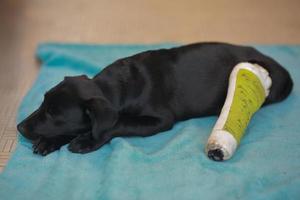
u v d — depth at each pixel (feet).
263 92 3.66
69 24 5.44
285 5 5.87
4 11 5.75
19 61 4.69
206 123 3.69
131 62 3.60
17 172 3.28
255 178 3.22
